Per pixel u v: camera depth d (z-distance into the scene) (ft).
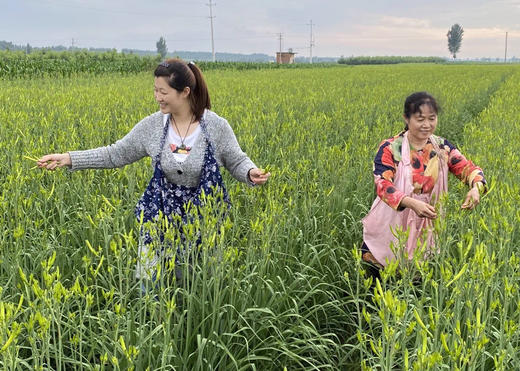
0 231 12.52
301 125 29.30
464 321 11.42
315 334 12.68
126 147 13.43
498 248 11.76
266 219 12.12
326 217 17.57
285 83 75.77
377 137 26.25
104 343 10.23
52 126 25.64
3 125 24.95
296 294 14.52
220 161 13.52
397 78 97.35
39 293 8.05
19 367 9.10
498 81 98.43
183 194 13.12
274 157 24.50
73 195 18.04
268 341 12.59
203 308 11.20
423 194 14.11
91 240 14.96
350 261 15.70
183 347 11.77
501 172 17.79
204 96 12.78
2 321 7.39
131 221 16.29
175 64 12.26
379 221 14.43
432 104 13.46
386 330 7.51
